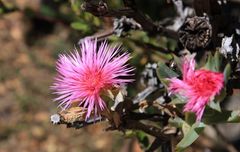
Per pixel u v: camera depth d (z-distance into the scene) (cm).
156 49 47
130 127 34
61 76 33
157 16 55
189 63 30
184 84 29
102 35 40
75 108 32
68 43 144
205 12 36
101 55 32
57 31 148
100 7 33
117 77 32
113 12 34
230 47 33
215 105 28
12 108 137
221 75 28
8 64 146
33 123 135
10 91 140
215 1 36
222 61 29
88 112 31
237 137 80
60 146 130
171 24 45
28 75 143
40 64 144
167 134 35
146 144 43
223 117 30
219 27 38
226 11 41
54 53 144
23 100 137
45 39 149
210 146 66
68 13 62
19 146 132
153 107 35
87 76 32
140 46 48
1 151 131
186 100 29
